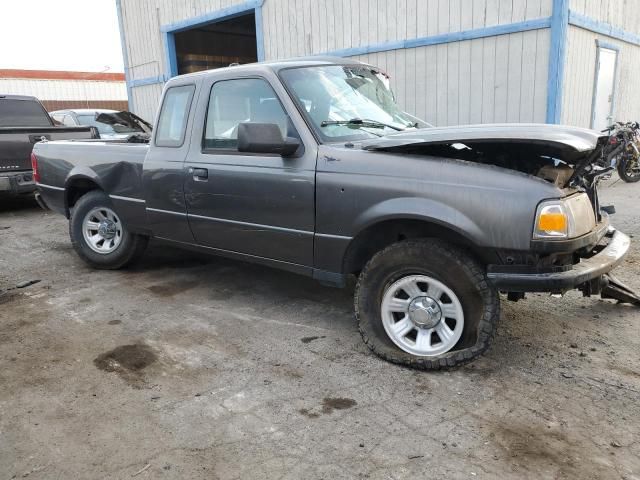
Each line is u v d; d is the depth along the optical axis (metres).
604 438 2.69
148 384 3.31
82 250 5.65
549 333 3.90
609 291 4.27
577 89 9.38
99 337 3.99
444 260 3.20
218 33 16.77
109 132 11.85
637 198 8.41
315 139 3.71
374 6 10.17
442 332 3.36
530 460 2.53
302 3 11.29
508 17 8.61
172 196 4.61
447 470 2.47
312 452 2.63
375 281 3.51
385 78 4.90
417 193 3.23
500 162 3.54
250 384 3.29
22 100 9.87
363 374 3.38
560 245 2.93
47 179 5.84
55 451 2.67
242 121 4.12
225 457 2.60
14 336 4.03
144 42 15.47
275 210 3.89
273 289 5.00
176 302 4.71
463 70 9.30
